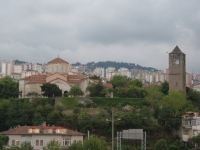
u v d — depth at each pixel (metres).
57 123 194.75
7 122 194.75
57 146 138.00
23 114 196.50
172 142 191.88
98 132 191.62
